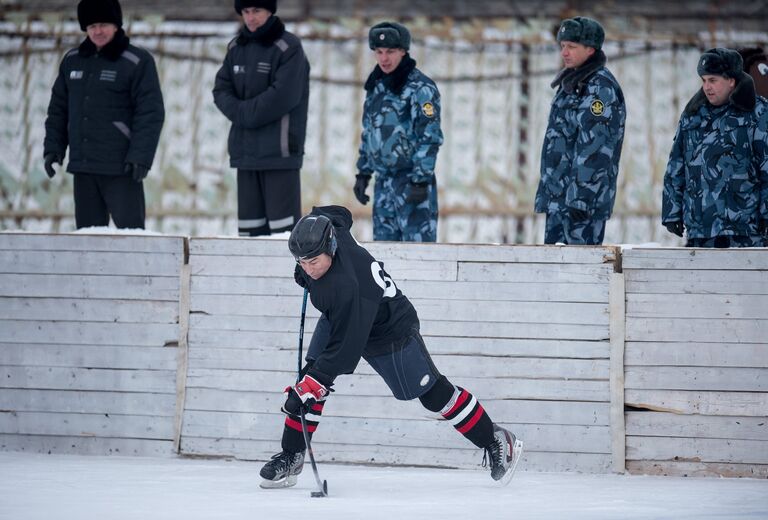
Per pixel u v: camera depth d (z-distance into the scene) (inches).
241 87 1004.6
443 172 1801.2
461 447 861.2
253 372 888.9
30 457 871.1
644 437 854.5
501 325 874.1
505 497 692.1
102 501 647.1
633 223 1722.4
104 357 903.1
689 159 914.1
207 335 896.3
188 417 890.7
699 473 845.8
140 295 904.3
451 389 724.7
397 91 962.1
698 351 854.5
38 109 1854.1
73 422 901.2
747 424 845.8
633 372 860.0
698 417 850.8
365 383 874.8
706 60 884.6
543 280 872.9
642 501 677.3
